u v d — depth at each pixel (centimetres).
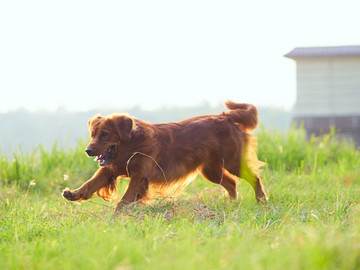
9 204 945
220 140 959
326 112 2862
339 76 2838
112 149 862
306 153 1625
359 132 2814
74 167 1429
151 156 865
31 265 448
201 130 945
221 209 793
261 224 680
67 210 827
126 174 882
